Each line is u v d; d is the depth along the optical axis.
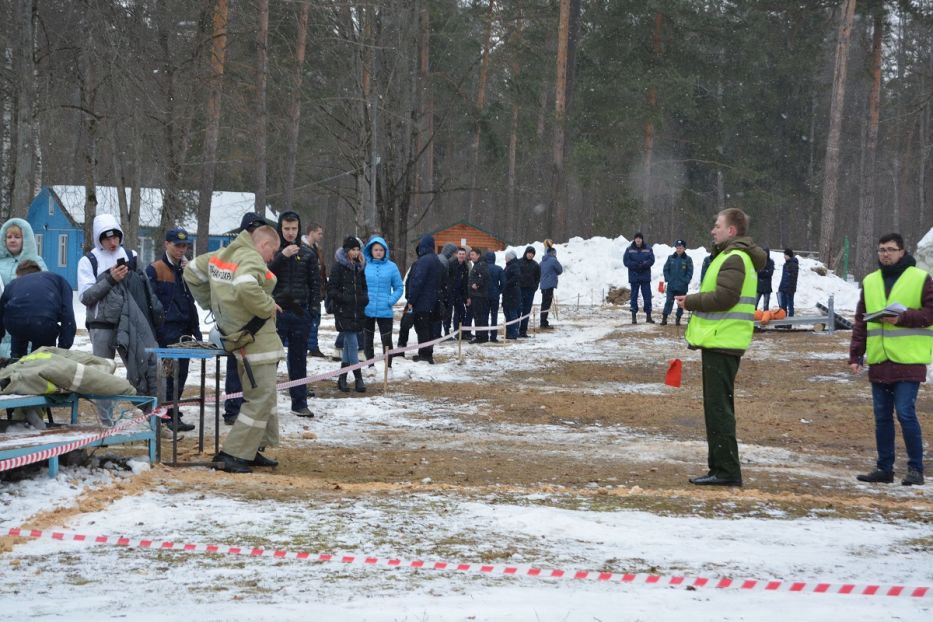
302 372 13.15
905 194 78.62
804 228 80.88
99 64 27.88
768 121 69.44
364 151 43.16
